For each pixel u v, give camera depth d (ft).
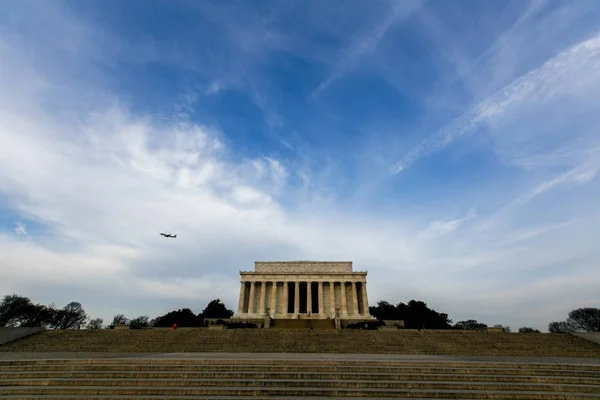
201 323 248.11
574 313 321.93
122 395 48.88
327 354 102.47
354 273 266.16
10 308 265.75
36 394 50.11
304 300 289.53
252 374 57.06
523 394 49.29
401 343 125.29
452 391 50.01
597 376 57.06
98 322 403.95
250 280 268.41
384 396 48.96
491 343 126.72
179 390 50.14
